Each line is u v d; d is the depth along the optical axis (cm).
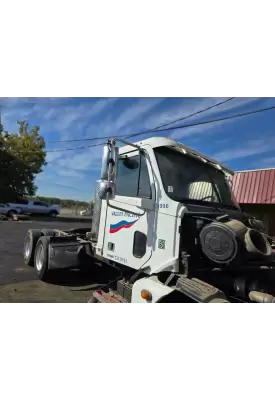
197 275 287
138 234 335
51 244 516
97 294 356
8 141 2319
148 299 269
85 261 509
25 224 1648
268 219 1296
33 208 2262
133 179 353
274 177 1249
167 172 327
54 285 509
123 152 375
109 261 389
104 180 305
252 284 296
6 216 2084
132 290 291
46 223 1775
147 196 329
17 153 2317
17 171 2255
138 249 332
